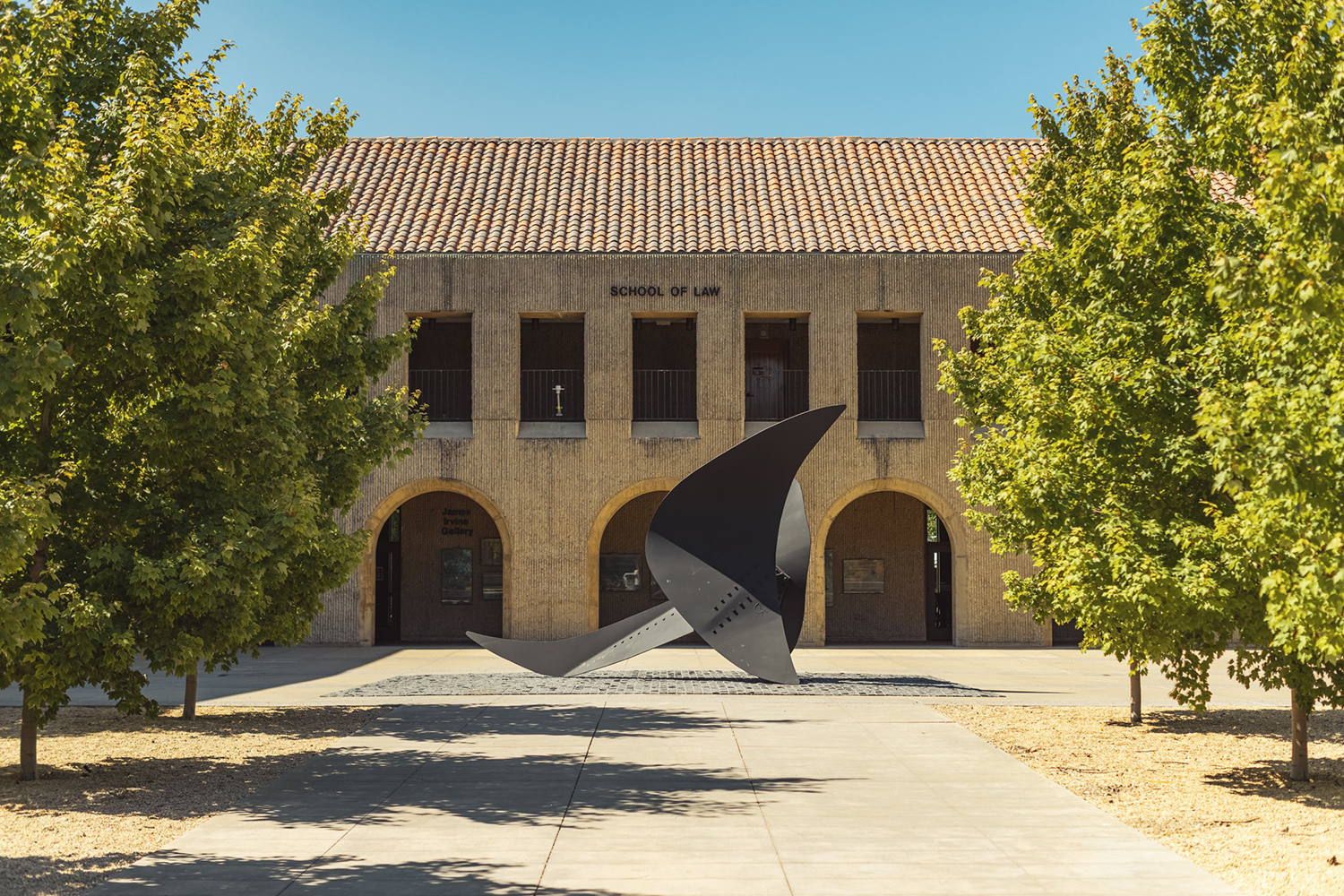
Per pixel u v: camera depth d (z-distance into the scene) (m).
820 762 11.72
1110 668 22.38
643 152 32.88
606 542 31.70
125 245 9.41
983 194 30.50
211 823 9.02
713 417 27.83
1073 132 13.61
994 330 15.54
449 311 28.00
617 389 27.88
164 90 11.95
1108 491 10.52
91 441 10.45
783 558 19.02
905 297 27.86
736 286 27.94
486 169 31.89
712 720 14.77
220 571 10.13
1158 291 10.39
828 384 27.77
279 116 16.11
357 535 14.91
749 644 16.73
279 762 11.99
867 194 30.66
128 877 7.43
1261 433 7.24
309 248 15.23
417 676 20.73
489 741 13.17
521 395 31.30
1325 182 6.96
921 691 18.09
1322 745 13.16
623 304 27.97
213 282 10.10
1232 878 7.38
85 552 10.48
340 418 14.73
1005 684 19.42
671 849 8.15
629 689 18.33
